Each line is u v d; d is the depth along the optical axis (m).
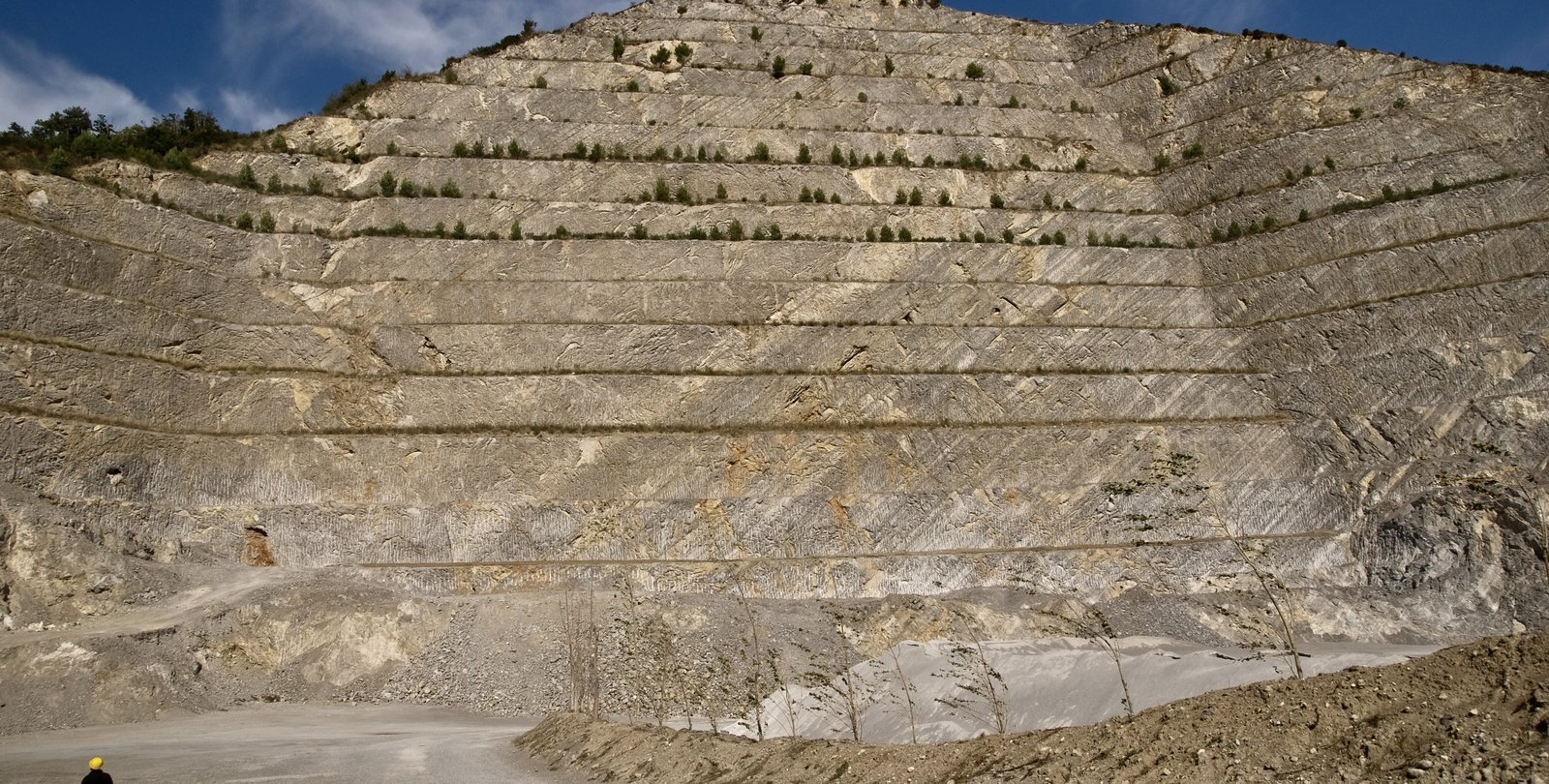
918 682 33.81
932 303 63.31
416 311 59.06
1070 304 64.81
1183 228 71.75
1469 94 70.75
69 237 52.34
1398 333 59.06
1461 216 63.56
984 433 55.88
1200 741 14.71
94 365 49.44
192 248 57.88
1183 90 79.88
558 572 49.44
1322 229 65.75
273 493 50.59
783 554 52.22
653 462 53.19
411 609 45.25
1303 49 77.12
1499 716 12.66
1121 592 51.38
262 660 42.84
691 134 72.94
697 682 37.62
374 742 31.69
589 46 78.06
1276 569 52.94
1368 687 14.34
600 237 64.19
